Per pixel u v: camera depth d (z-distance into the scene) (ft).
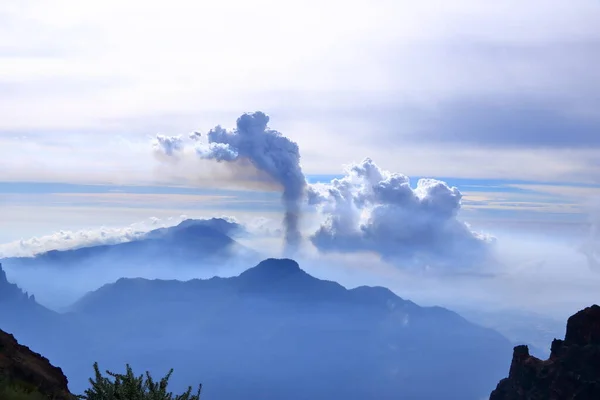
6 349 109.70
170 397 89.20
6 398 90.74
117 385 87.35
